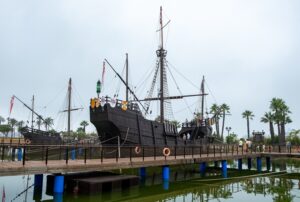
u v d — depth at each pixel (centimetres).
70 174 2047
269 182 2758
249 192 2258
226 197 2062
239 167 3744
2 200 1728
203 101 5316
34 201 1714
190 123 4369
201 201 1920
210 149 3959
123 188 2012
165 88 3903
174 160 2402
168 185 2378
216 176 3089
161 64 3841
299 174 3300
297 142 7244
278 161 5412
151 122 3044
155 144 3042
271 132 7312
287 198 2034
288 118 7225
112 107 2525
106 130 2591
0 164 1583
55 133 4503
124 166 1980
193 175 3200
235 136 8719
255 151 4016
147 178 2745
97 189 1798
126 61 3775
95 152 2547
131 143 2686
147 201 1836
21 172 1473
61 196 1677
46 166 1575
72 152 2433
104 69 2977
